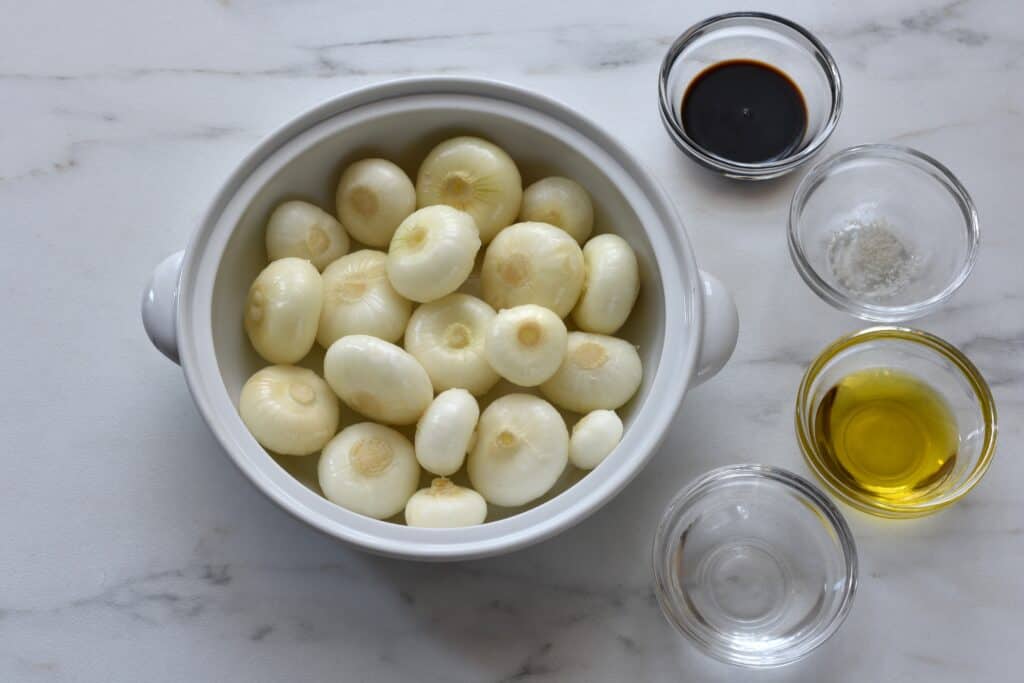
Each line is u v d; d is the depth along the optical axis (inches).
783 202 26.9
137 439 26.0
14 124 26.9
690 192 26.9
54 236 26.6
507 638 25.5
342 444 24.3
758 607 26.1
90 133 26.9
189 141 26.9
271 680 25.4
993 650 25.6
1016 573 25.8
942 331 26.6
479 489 24.6
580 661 25.5
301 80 27.1
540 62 27.2
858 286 26.8
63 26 27.2
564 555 25.7
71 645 25.5
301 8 27.2
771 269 26.6
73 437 26.0
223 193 24.2
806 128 27.0
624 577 25.7
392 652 25.5
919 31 27.3
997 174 27.0
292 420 24.1
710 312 24.2
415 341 24.8
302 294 24.2
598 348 24.7
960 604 25.7
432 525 23.7
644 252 25.0
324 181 25.7
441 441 23.8
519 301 24.9
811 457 25.1
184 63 27.1
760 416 26.2
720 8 27.3
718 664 25.5
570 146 24.9
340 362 24.0
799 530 26.4
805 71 27.2
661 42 27.2
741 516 26.5
